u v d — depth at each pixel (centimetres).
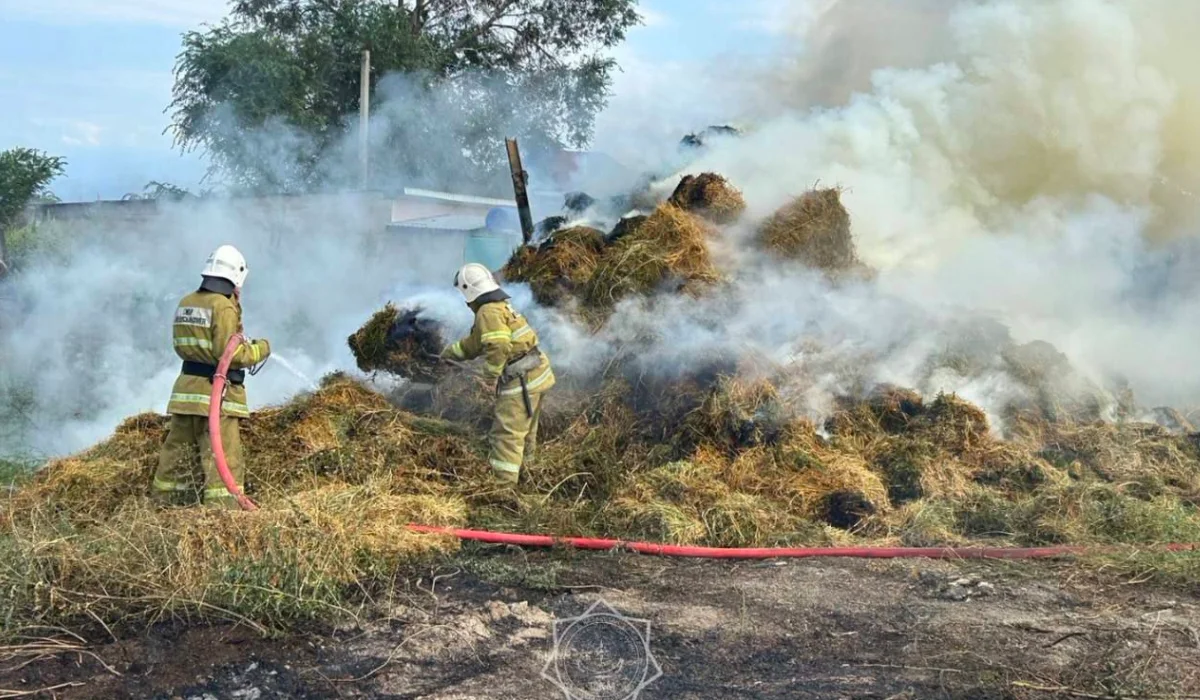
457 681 434
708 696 418
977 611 511
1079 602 527
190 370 635
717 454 741
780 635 482
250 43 2948
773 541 634
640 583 559
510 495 682
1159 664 440
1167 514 652
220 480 629
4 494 679
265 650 458
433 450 725
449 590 540
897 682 426
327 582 509
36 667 438
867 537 654
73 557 510
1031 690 415
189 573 503
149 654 452
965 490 707
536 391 721
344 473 685
